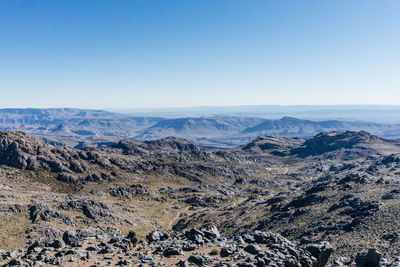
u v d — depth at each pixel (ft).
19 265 102.78
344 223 252.62
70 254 118.52
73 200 435.53
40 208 334.44
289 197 470.39
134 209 530.27
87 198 505.25
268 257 109.40
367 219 240.73
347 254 183.32
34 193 453.17
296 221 316.19
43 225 297.94
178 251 118.83
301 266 107.86
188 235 147.64
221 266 102.58
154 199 650.02
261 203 505.66
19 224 289.94
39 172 646.74
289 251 116.06
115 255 119.03
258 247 118.32
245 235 137.18
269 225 339.36
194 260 110.22
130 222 420.36
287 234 286.05
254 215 408.67
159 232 154.20
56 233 289.33
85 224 350.23
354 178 424.87
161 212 556.10
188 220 488.44
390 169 536.42
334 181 456.45
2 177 580.71
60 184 630.74
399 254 155.84
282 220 337.52
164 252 120.16
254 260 106.83
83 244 132.87
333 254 193.16
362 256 115.96
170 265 107.24
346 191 376.68
